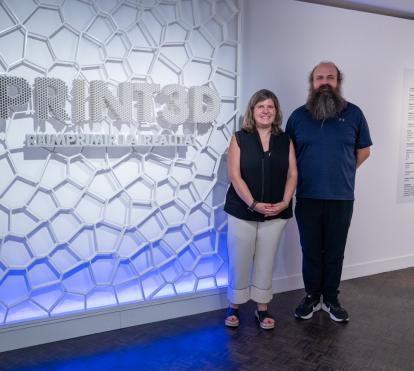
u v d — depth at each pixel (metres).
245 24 3.69
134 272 3.37
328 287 3.50
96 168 3.13
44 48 2.92
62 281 3.11
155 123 3.27
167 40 3.32
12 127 2.86
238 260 3.22
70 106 2.97
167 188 3.42
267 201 3.10
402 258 4.84
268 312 3.63
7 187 2.88
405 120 4.63
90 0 3.01
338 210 3.34
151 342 3.09
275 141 3.16
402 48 4.50
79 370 2.73
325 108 3.25
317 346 3.05
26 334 2.99
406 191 4.77
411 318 3.54
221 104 3.59
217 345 3.06
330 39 4.11
